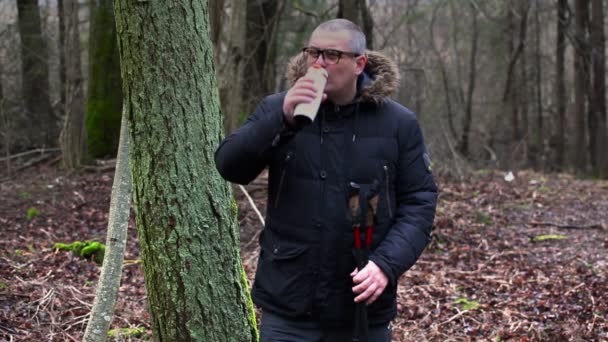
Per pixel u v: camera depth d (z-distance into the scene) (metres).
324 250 2.82
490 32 26.72
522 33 24.62
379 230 2.87
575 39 22.42
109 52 14.58
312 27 17.62
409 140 2.93
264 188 10.45
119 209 3.72
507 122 26.53
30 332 5.04
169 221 2.76
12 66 19.08
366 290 2.72
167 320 2.83
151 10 2.65
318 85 2.62
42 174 13.27
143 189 2.78
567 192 13.51
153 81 2.69
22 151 17.67
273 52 16.66
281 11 15.66
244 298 2.97
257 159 2.71
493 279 7.25
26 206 10.66
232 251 2.90
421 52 26.45
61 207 10.62
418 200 2.91
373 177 2.86
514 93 26.45
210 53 2.82
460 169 15.96
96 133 14.48
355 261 2.83
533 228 10.25
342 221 2.81
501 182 14.57
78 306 5.59
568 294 6.66
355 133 2.87
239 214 9.53
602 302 6.34
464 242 9.13
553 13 26.47
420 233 2.86
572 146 26.97
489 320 5.93
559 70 24.70
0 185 12.27
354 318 2.88
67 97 13.27
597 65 21.72
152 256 2.80
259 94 15.17
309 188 2.83
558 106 24.98
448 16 27.45
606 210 11.75
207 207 2.80
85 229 9.32
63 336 5.00
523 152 25.41
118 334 5.10
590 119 22.34
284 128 2.64
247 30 15.91
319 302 2.85
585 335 5.53
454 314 6.10
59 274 6.61
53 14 21.59
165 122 2.72
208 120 2.80
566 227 10.30
